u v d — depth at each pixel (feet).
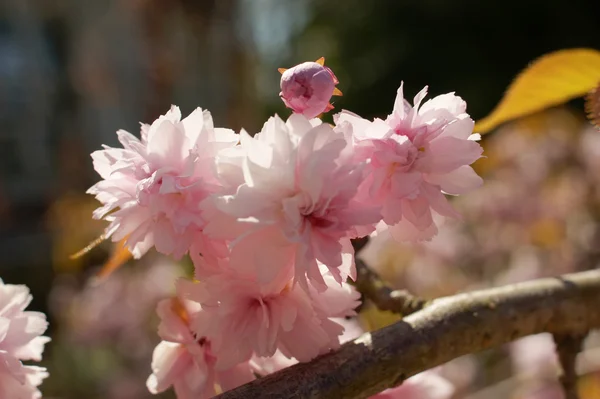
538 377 2.17
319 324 0.90
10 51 6.55
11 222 6.40
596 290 1.08
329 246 0.84
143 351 3.13
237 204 0.82
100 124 6.40
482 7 8.65
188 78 5.70
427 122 0.89
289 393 0.86
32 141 6.61
